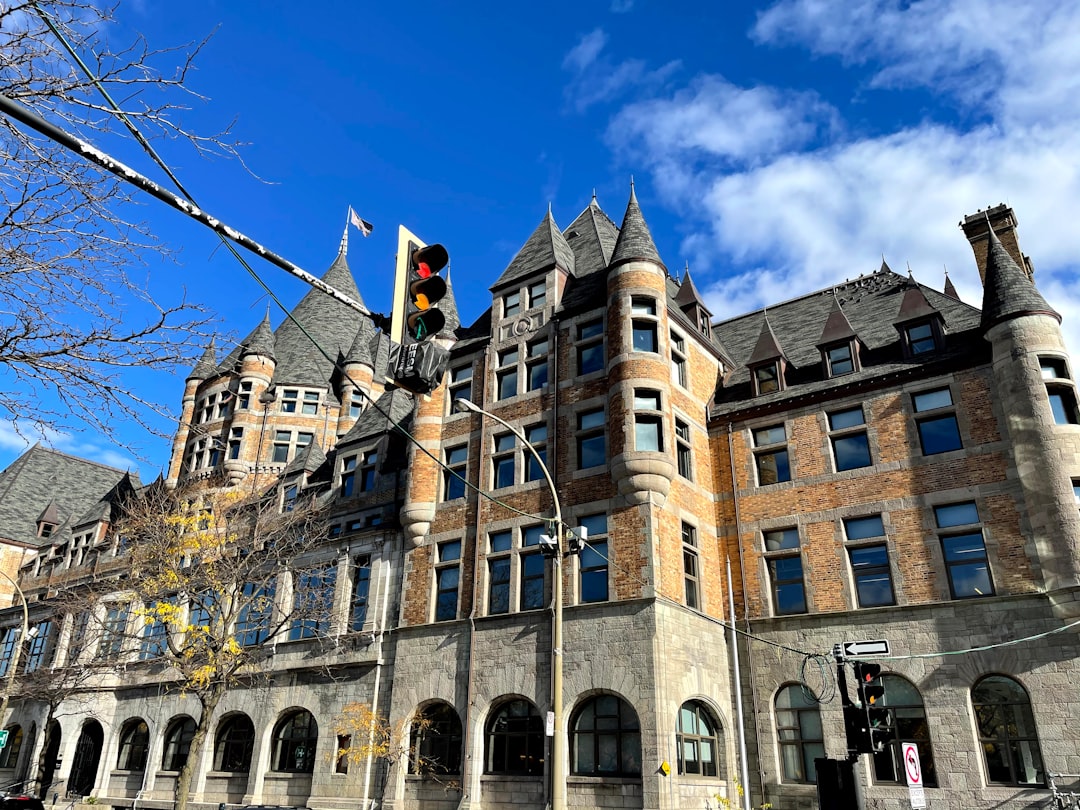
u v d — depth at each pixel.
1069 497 21.42
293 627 30.80
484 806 23.53
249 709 31.64
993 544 22.55
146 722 35.91
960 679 21.75
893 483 24.69
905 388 25.55
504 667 24.78
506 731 24.34
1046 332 23.30
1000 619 21.69
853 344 27.61
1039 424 22.38
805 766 23.33
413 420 31.41
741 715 24.03
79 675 34.44
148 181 6.95
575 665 23.34
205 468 44.38
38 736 39.81
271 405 46.25
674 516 25.03
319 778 28.02
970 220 30.42
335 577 31.69
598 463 25.91
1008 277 24.67
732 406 28.94
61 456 61.97
